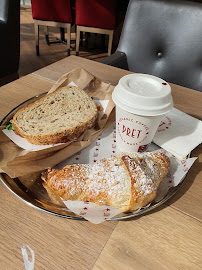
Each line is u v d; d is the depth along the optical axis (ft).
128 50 4.12
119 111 1.84
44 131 2.09
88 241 1.36
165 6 3.72
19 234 1.36
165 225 1.49
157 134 2.13
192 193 1.72
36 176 1.75
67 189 1.50
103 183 1.50
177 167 1.86
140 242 1.38
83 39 11.94
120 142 2.05
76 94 2.66
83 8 7.97
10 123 2.21
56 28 13.23
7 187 1.58
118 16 9.85
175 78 3.96
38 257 1.26
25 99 2.63
